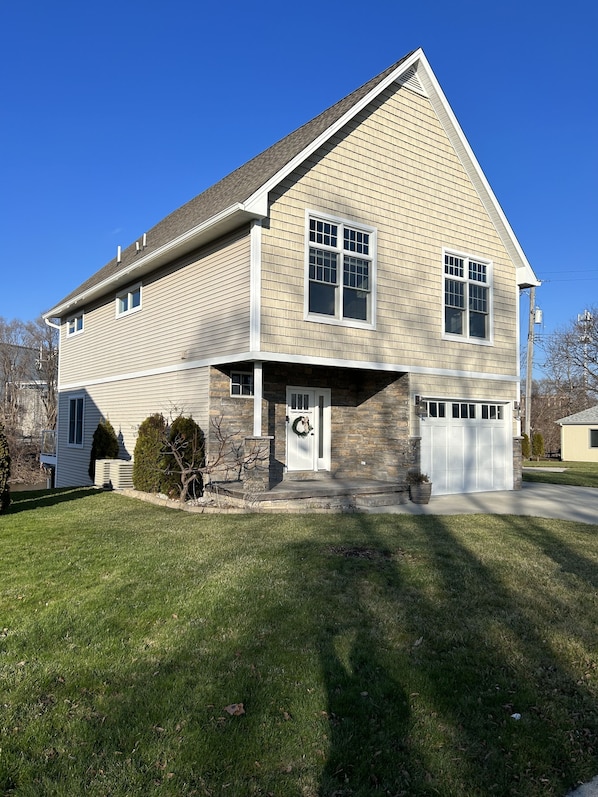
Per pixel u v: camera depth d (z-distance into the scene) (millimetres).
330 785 2803
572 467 26938
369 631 4605
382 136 12805
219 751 3033
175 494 12000
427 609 5129
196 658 4094
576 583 6023
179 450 11781
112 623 4719
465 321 14539
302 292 11320
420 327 13430
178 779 2816
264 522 9227
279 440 13000
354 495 12203
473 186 14766
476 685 3803
